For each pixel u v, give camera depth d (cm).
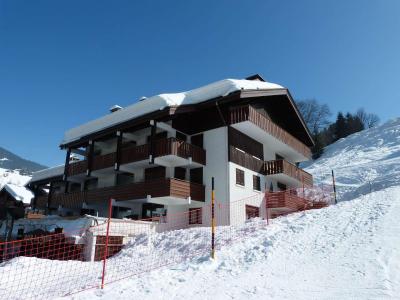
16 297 838
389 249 791
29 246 1489
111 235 1519
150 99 2020
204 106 1953
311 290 628
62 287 901
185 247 1227
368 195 1475
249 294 634
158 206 2042
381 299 557
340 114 6906
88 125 2439
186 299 638
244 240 1071
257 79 2506
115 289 727
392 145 4769
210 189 1912
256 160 2194
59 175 2764
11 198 2211
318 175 3981
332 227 1047
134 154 1995
